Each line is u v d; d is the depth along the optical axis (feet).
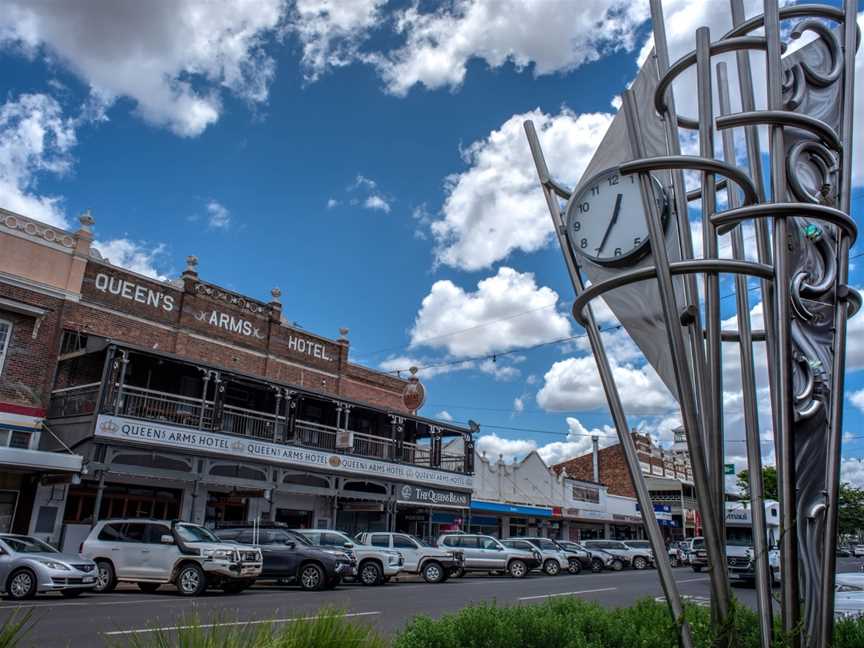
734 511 71.97
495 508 106.52
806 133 11.24
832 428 10.18
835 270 11.00
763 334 13.47
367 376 99.45
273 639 12.48
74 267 66.18
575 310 12.55
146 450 59.52
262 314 85.61
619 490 168.25
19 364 60.80
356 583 63.87
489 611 16.42
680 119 13.37
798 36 12.32
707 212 11.26
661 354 11.69
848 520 169.99
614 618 17.62
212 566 46.06
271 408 82.02
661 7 12.67
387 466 82.33
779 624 12.85
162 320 73.61
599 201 12.71
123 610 35.63
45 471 54.75
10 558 40.63
